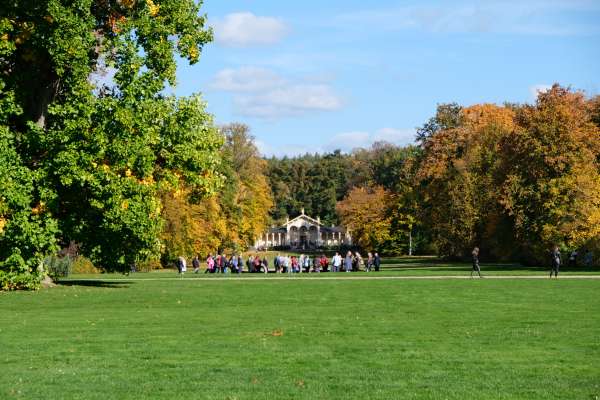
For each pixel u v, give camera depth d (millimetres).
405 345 19969
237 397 13898
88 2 36562
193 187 41781
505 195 70188
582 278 49938
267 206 118688
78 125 36062
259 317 26688
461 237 83812
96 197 37125
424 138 100062
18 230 35906
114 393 14227
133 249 40812
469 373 16188
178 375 15938
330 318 26312
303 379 15523
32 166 38062
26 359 17797
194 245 91750
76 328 23359
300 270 68875
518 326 24062
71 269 67375
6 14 36312
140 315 27344
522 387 14789
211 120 41188
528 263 73938
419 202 97875
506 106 104625
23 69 38250
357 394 14141
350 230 124875
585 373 16234
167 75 39219
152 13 39344
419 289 40469
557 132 69062
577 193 67688
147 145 38344
